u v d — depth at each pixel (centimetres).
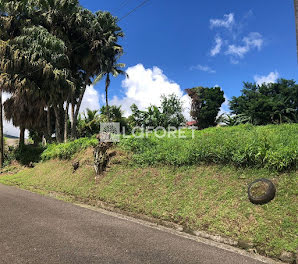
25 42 1555
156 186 663
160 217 545
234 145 607
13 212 603
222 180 559
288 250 353
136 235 450
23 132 1788
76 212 625
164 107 1903
